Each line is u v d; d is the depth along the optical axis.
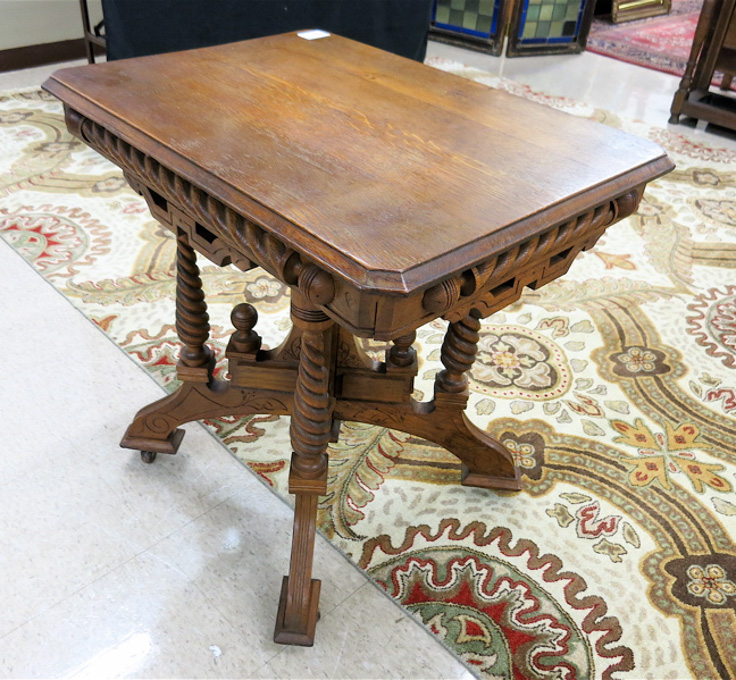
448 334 1.48
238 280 2.49
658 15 6.50
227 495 1.67
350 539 1.58
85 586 1.44
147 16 3.07
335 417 1.60
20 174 3.01
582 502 1.71
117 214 2.80
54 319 2.19
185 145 1.13
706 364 2.21
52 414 1.84
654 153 1.25
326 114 1.30
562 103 4.23
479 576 1.51
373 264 0.88
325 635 1.38
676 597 1.49
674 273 2.69
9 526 1.54
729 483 1.79
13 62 4.14
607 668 1.35
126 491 1.65
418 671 1.33
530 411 1.99
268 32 3.33
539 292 2.54
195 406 1.64
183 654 1.33
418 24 3.72
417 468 1.78
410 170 1.12
